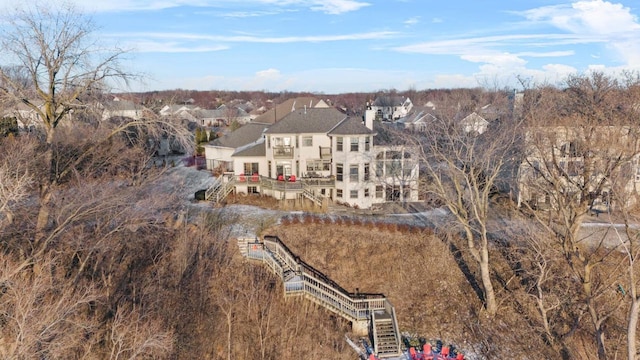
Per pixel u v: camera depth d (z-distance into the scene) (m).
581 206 25.97
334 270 30.72
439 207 40.22
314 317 26.81
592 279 28.44
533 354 25.17
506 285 29.97
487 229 35.34
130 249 27.67
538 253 24.73
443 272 31.20
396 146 39.81
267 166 43.41
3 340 15.87
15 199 17.56
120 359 19.16
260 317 25.61
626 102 26.25
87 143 27.88
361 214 38.22
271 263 28.77
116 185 28.34
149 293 24.50
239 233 32.81
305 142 42.22
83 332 20.08
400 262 31.58
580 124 25.64
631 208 26.94
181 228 31.44
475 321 27.69
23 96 22.33
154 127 25.42
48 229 22.30
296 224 34.25
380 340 25.73
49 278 18.81
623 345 25.05
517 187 36.41
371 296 29.48
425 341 26.47
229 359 21.81
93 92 24.48
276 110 58.06
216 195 39.91
